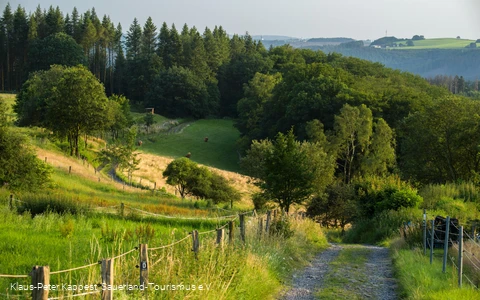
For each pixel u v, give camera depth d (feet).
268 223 60.08
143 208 97.81
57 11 461.78
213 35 566.77
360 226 111.14
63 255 38.63
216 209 120.88
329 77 269.03
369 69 394.32
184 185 171.53
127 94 471.21
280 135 107.55
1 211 63.31
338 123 209.77
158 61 452.35
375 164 198.18
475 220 84.53
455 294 33.65
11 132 100.53
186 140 341.82
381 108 249.34
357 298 38.63
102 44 485.56
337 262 58.34
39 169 102.12
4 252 38.60
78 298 24.00
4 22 437.17
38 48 411.34
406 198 114.62
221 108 465.88
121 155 184.34
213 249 34.71
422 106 247.70
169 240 37.76
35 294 17.78
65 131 200.95
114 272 27.48
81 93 200.64
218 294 29.71
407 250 61.93
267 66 469.57
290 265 50.83
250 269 38.09
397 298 39.01
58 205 75.05
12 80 438.81
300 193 105.09
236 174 245.45
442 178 175.01
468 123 168.86
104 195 118.21
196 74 469.57
